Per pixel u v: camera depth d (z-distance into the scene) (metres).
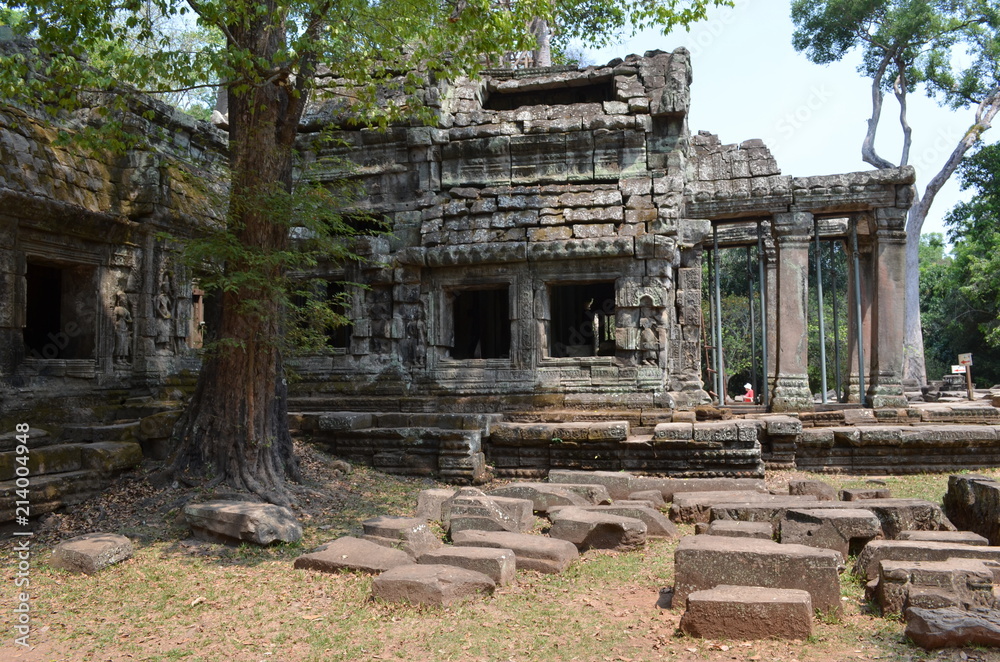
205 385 10.48
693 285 16.61
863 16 29.27
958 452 13.27
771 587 6.21
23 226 11.55
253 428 10.19
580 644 5.80
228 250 9.68
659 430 12.69
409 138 16.20
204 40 20.06
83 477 9.92
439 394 16.02
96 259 13.02
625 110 15.83
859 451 13.42
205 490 9.79
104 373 13.07
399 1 9.98
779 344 16.12
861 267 19.58
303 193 10.25
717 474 12.46
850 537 7.76
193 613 6.66
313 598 6.96
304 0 9.60
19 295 11.46
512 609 6.62
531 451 13.33
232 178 10.22
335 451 13.46
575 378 15.45
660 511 10.52
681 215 15.82
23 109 12.23
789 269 16.08
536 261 15.67
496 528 8.91
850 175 15.95
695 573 6.46
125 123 13.33
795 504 8.70
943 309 39.75
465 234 16.05
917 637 5.45
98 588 7.27
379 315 16.52
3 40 12.02
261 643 5.97
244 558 8.16
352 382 16.42
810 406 15.76
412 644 5.85
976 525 8.49
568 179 15.95
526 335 15.72
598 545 8.66
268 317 10.04
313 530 9.26
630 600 6.86
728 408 16.33
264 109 10.34
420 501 10.20
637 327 15.35
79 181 12.79
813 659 5.28
